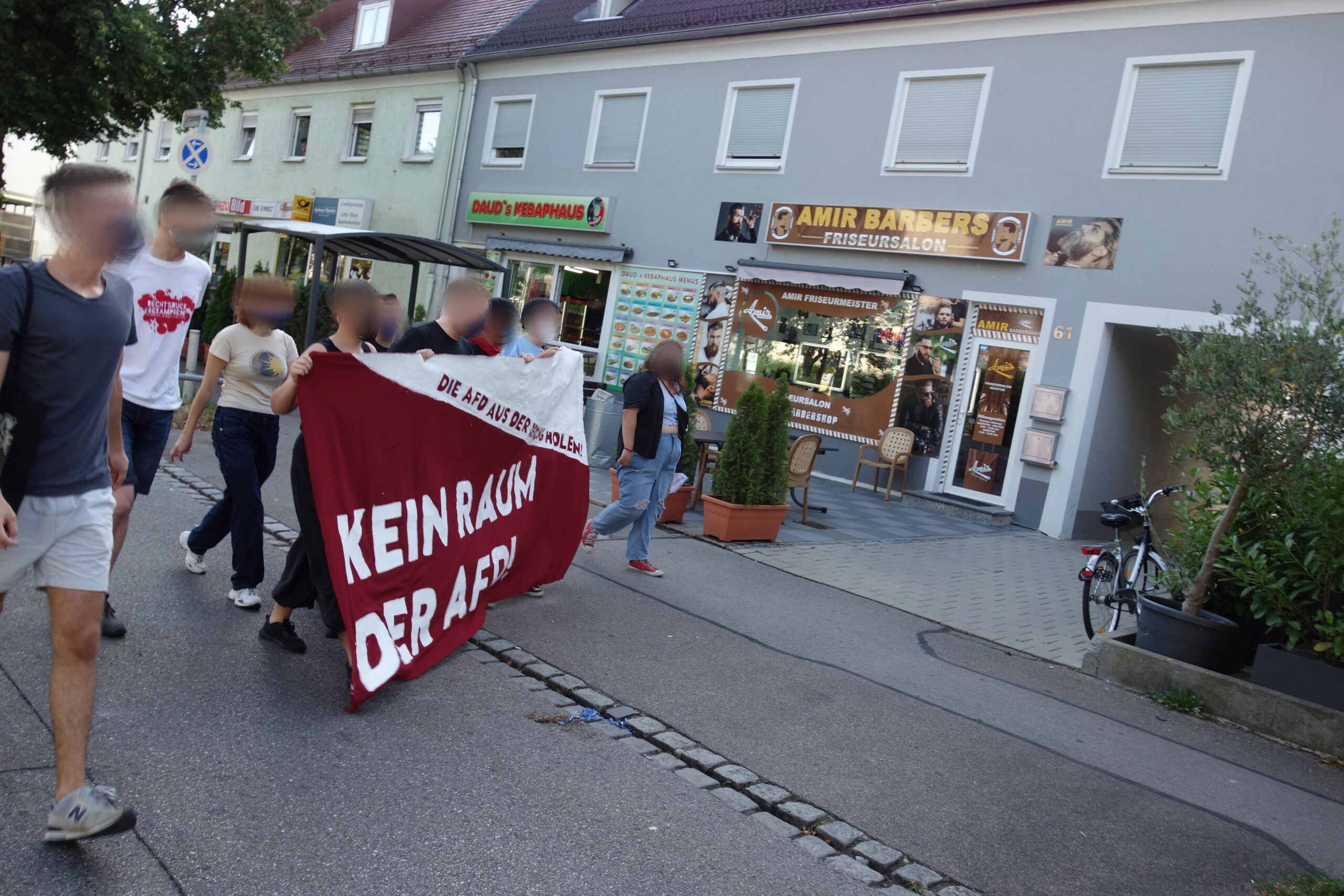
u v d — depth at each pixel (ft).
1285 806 15.57
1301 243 36.94
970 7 44.68
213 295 59.16
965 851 12.53
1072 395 42.06
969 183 45.47
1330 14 36.68
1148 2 40.50
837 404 49.65
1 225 72.95
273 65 68.03
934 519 42.22
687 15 58.49
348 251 48.32
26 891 8.97
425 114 73.20
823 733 15.83
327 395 14.19
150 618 16.22
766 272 51.93
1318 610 20.22
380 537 14.96
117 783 11.03
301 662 15.42
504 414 17.79
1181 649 20.75
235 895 9.37
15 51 55.62
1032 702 19.13
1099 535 44.32
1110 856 12.92
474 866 10.49
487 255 67.21
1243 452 19.30
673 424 24.16
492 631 18.44
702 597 23.27
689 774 13.71
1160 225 40.14
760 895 10.84
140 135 103.65
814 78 51.08
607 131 60.95
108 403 10.14
